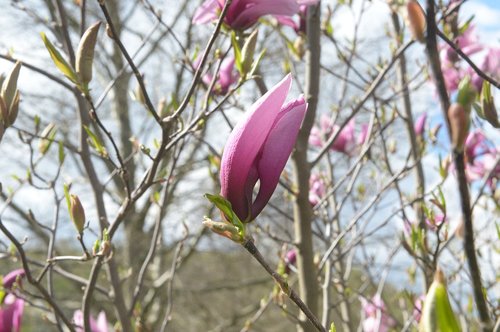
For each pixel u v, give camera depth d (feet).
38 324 9.66
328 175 4.45
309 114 3.66
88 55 2.68
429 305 1.87
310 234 3.65
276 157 2.25
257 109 2.21
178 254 3.80
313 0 3.05
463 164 1.82
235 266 14.10
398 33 4.12
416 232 3.12
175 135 2.87
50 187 3.41
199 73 2.72
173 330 12.82
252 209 2.25
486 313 1.85
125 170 2.86
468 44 3.54
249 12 3.02
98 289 3.59
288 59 4.05
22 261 2.90
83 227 2.83
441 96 1.86
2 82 2.77
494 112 2.56
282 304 3.66
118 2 10.19
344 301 4.22
